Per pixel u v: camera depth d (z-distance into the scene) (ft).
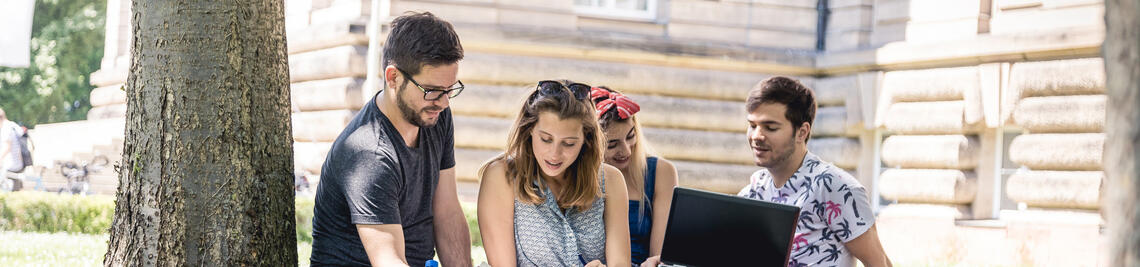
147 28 11.10
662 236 12.59
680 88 39.73
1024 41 33.78
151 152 11.09
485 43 36.76
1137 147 5.56
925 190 36.81
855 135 40.32
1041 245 33.14
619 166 12.59
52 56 94.84
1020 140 34.24
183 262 11.05
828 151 40.47
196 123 11.02
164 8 11.01
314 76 38.93
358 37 36.55
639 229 12.65
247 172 11.23
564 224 11.30
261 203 11.36
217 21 11.06
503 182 11.30
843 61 40.09
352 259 10.89
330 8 39.68
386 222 10.36
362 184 10.37
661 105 39.50
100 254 25.09
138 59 11.18
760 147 11.78
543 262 11.34
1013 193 34.45
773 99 11.60
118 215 11.42
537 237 11.33
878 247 11.57
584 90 11.01
